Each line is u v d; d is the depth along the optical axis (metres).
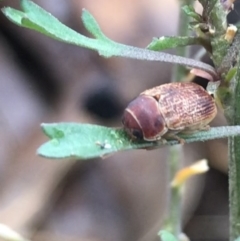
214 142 0.12
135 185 0.11
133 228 0.11
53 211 0.10
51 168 0.10
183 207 0.11
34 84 0.11
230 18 0.10
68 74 0.11
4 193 0.10
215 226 0.12
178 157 0.08
